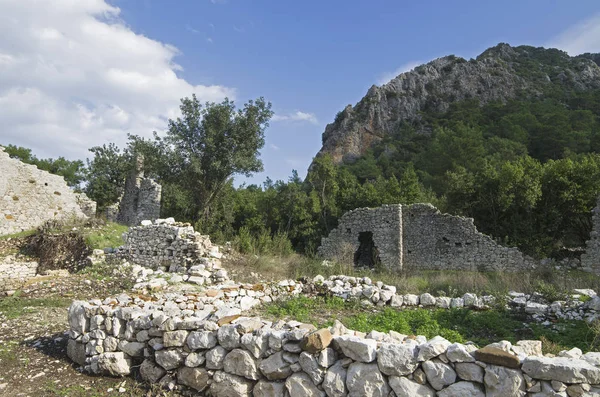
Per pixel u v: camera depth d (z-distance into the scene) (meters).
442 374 3.56
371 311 8.17
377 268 19.33
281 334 4.25
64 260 15.48
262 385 4.25
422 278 14.40
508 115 60.28
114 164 35.41
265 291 9.43
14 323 7.65
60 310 8.70
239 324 4.55
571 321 7.16
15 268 15.16
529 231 19.98
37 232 18.38
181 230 13.37
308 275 13.62
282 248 18.64
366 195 28.03
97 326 5.55
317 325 6.82
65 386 5.03
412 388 3.61
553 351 5.45
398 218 21.77
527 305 7.80
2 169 20.58
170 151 24.83
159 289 10.17
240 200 31.22
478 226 22.11
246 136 24.77
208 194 25.08
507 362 3.39
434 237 21.05
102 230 17.47
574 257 19.34
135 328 5.30
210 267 12.07
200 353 4.70
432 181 37.44
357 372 3.81
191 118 24.72
